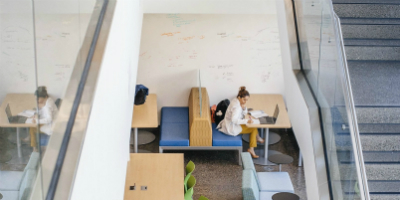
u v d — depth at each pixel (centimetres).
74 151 220
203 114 788
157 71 874
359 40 508
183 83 888
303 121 503
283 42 602
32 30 182
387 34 517
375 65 487
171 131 820
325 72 453
